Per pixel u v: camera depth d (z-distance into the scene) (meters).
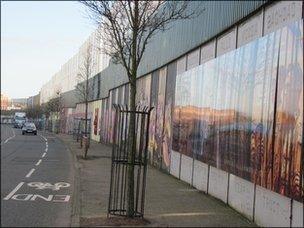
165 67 21.41
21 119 97.75
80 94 64.31
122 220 9.55
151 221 9.63
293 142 8.23
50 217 10.36
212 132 13.43
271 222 9.16
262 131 9.68
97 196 13.10
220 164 12.55
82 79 66.75
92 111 56.59
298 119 8.07
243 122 10.88
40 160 25.58
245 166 10.63
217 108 13.05
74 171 20.20
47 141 48.47
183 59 18.06
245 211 10.62
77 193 13.70
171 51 19.84
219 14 13.45
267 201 9.41
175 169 18.16
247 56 10.84
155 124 22.88
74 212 10.65
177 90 18.50
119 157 10.11
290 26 8.56
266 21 10.14
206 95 14.27
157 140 22.12
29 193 13.88
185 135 16.69
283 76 8.77
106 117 45.34
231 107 11.83
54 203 12.24
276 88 9.09
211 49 14.48
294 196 8.09
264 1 10.06
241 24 11.81
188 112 16.44
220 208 11.49
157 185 15.51
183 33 17.91
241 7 11.57
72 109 73.81
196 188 14.98
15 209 11.28
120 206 10.52
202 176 14.47
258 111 9.96
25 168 21.14
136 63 10.21
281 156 8.71
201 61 15.55
